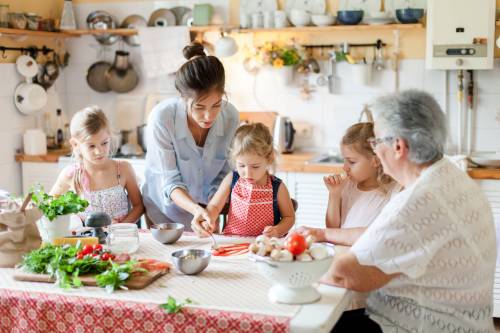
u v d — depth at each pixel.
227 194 2.67
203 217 2.49
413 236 1.82
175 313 1.72
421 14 4.10
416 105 1.86
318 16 4.23
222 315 1.69
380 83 4.40
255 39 4.59
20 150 4.52
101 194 2.95
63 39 4.87
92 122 2.86
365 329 1.98
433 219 1.83
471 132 4.27
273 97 4.61
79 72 4.94
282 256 1.76
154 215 3.01
